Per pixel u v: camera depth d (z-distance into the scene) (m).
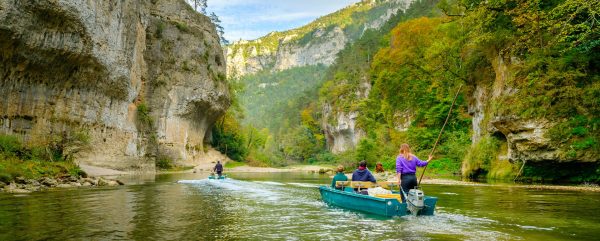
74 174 22.22
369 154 45.25
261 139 96.50
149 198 14.36
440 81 39.12
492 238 7.14
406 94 44.84
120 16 37.97
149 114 54.19
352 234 7.62
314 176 37.66
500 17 23.66
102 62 34.28
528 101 19.58
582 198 13.16
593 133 17.91
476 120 28.33
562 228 7.97
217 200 13.87
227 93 70.12
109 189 18.25
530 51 20.91
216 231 7.98
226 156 73.94
